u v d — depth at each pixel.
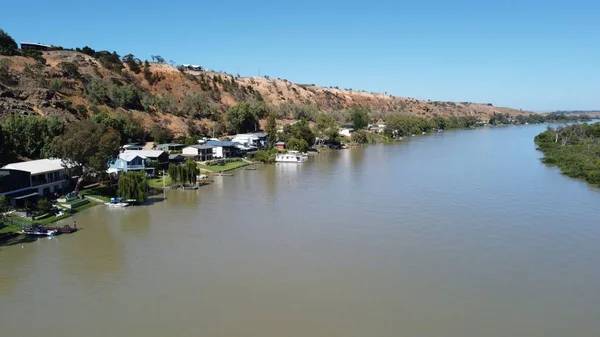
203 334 32.16
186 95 173.75
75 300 37.47
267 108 196.38
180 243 51.31
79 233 55.19
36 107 110.44
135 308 36.00
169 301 37.12
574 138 152.38
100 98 134.12
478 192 76.19
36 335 32.31
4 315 35.09
